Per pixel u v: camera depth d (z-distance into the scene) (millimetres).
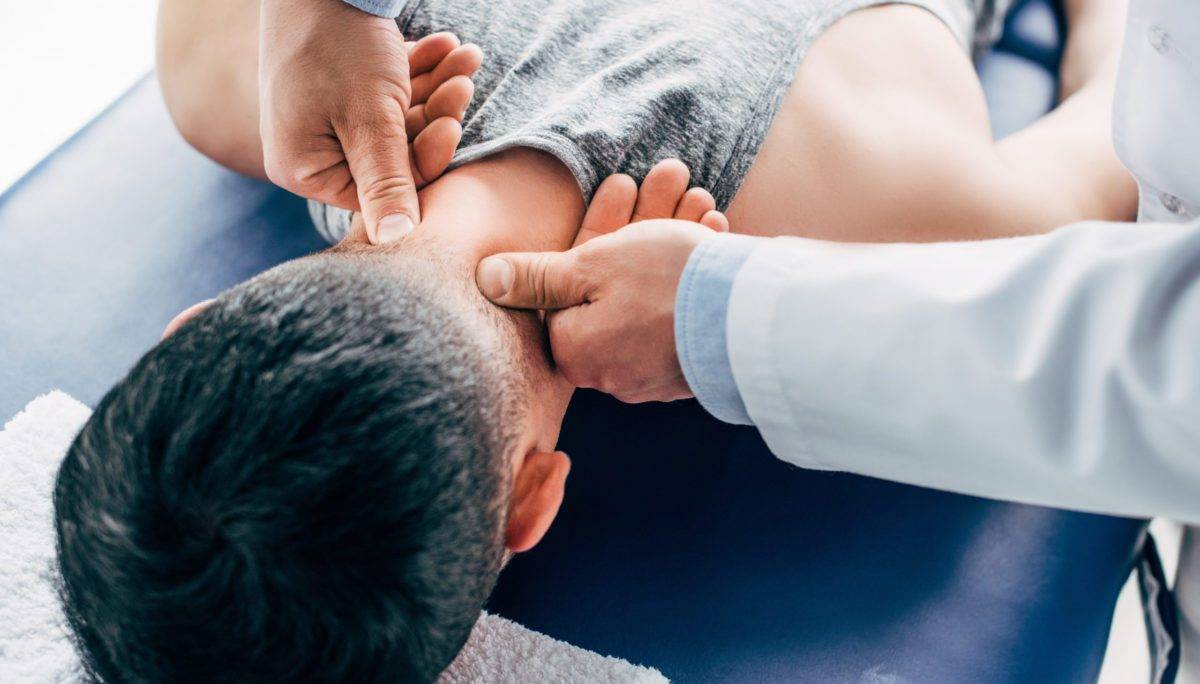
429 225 659
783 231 774
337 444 445
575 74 778
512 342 605
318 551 445
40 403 887
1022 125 1089
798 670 771
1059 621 806
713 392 592
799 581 820
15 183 1100
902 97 821
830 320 511
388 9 700
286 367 456
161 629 465
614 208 704
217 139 978
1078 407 441
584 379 677
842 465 584
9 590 764
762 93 781
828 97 799
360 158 678
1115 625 1170
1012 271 466
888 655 781
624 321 614
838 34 843
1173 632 976
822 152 776
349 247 637
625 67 761
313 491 440
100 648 504
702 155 746
